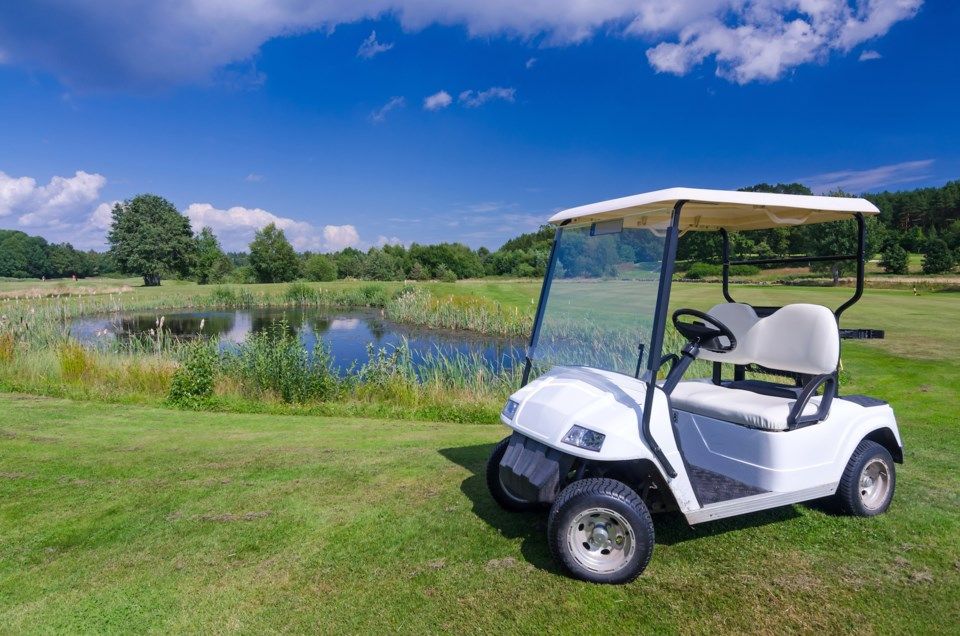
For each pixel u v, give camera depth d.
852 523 3.60
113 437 5.93
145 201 58.72
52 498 4.17
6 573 3.15
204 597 2.88
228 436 6.01
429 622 2.65
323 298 32.41
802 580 2.96
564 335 3.66
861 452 3.62
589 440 2.86
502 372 9.68
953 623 2.63
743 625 2.61
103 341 11.96
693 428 3.71
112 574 3.12
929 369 9.23
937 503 3.94
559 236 3.83
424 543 3.39
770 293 20.84
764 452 3.33
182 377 8.04
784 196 3.25
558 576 3.00
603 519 2.91
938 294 25.31
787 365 3.80
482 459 5.02
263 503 4.04
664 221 3.06
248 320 25.05
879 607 2.74
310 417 7.24
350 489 4.29
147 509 3.96
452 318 21.17
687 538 3.41
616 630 2.58
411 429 6.47
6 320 12.20
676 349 6.87
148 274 58.00
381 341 17.42
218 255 60.75
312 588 2.94
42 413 7.12
